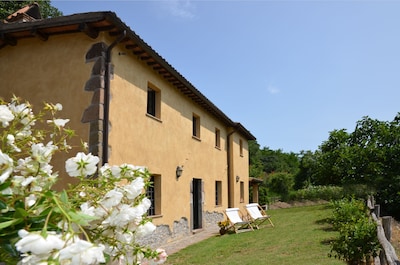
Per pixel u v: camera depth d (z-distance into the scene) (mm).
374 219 7020
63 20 5770
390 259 3830
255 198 22359
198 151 11383
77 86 6098
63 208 1057
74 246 909
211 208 12523
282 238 8938
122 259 1360
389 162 17422
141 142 7418
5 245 1071
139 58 7457
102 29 6039
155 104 8602
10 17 7227
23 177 1263
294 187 35000
